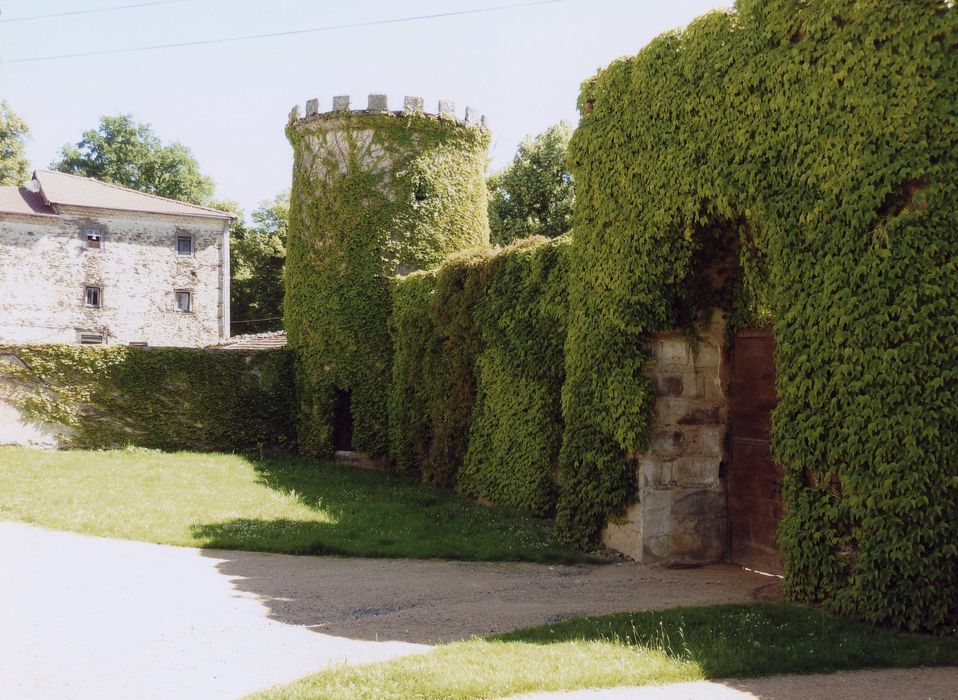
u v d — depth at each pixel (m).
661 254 11.03
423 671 5.63
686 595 9.21
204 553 11.23
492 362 16.61
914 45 7.56
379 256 23.69
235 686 5.61
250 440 24.34
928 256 7.31
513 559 11.39
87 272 40.34
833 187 8.20
